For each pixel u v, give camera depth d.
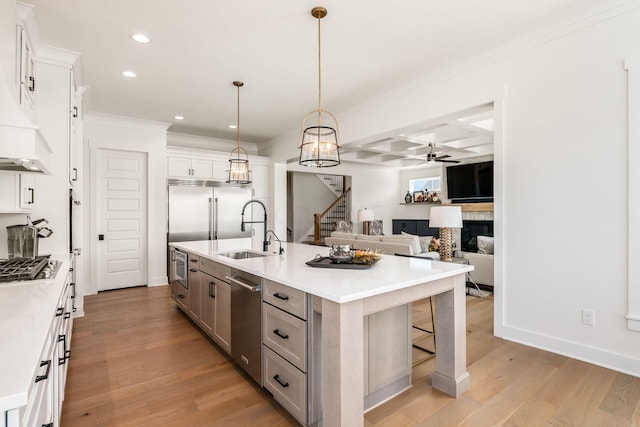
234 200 6.23
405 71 3.57
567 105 2.64
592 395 2.10
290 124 5.60
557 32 2.67
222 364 2.61
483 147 7.36
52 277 1.92
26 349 0.91
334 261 2.33
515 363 2.55
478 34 2.86
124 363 2.62
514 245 2.97
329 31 2.79
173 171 5.62
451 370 2.14
